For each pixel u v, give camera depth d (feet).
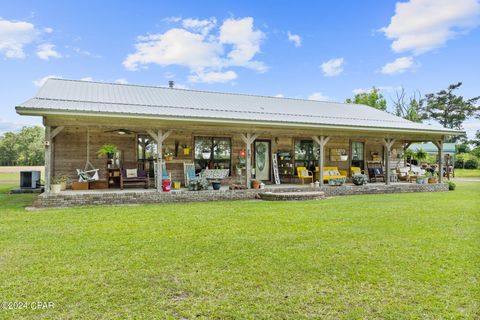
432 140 48.14
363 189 41.88
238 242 17.66
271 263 14.42
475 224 22.47
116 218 23.94
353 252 15.99
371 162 52.34
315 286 12.09
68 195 29.58
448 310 10.37
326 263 14.44
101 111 29.40
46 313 10.04
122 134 39.01
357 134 42.96
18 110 27.14
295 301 10.93
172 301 10.89
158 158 33.27
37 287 11.81
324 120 42.09
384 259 14.98
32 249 16.08
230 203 32.40
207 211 27.27
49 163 29.81
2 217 24.07
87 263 14.24
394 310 10.37
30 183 41.47
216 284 12.21
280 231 20.21
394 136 45.01
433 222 23.08
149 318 9.82
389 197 38.14
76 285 12.00
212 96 48.73
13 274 12.94
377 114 54.85
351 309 10.43
